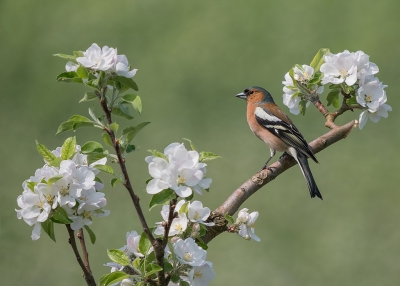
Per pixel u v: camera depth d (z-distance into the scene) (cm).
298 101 663
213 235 471
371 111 612
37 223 388
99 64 412
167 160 385
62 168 389
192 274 391
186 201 421
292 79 647
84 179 392
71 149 411
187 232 418
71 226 391
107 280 386
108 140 416
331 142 639
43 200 383
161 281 388
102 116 421
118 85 426
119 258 397
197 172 374
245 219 464
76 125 413
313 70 651
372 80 625
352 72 604
